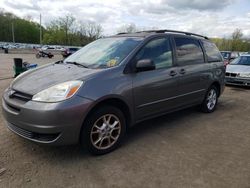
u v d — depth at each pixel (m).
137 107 3.92
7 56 32.75
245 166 3.37
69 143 3.23
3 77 11.16
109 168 3.22
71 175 3.04
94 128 3.45
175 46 4.70
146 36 4.29
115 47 4.20
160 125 4.91
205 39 5.75
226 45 68.25
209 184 2.93
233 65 10.59
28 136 3.23
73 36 87.81
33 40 98.94
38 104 3.09
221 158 3.58
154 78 4.11
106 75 3.51
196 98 5.29
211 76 5.61
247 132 4.68
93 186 2.85
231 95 8.37
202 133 4.55
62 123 3.08
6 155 3.45
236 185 2.93
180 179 3.02
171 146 3.93
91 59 4.16
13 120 3.30
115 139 3.72
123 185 2.88
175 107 4.74
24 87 3.42
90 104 3.25
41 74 3.76
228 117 5.62
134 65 3.84
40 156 3.47
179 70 4.64
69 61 4.43
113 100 3.60
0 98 6.62
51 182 2.89
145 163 3.37
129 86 3.72
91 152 3.48
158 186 2.87
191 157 3.58
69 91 3.16
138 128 4.71
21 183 2.85
